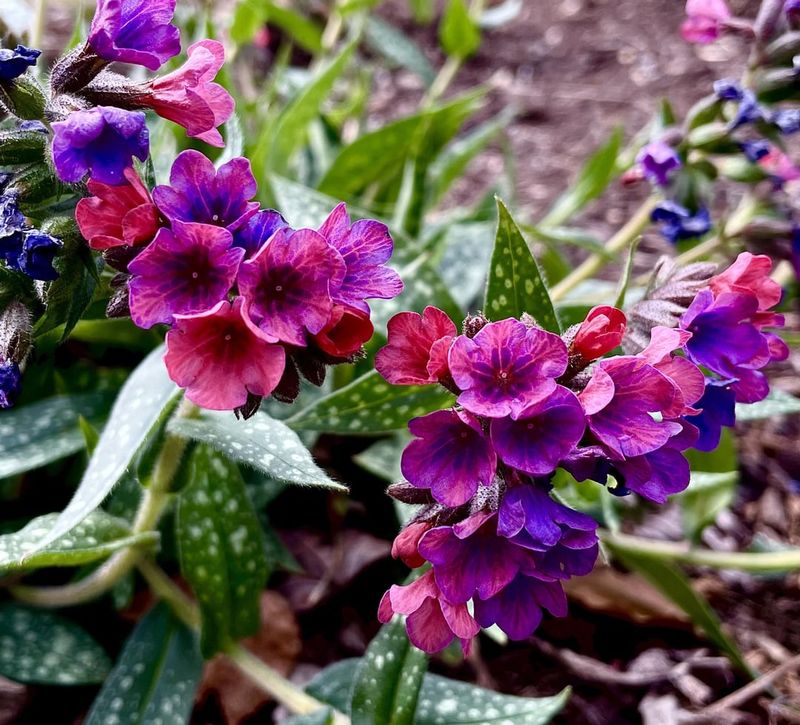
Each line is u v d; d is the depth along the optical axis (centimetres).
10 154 17
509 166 36
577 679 26
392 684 19
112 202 16
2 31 21
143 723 22
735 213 31
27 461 23
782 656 27
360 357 16
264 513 27
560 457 15
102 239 16
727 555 26
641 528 30
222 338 15
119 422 20
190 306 15
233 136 21
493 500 16
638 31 57
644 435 16
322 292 15
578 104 51
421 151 30
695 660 26
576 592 27
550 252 33
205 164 16
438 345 16
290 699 22
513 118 51
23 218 17
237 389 15
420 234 32
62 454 23
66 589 23
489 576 16
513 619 16
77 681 23
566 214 34
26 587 23
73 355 27
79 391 26
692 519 26
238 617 22
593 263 30
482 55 56
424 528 16
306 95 29
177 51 17
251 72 49
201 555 22
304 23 39
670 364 16
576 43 57
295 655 26
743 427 34
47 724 24
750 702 25
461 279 30
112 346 27
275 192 26
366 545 28
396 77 54
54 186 18
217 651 23
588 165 33
